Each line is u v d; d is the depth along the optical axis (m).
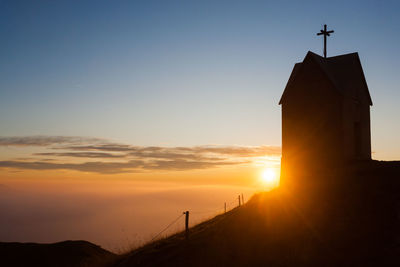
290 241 15.69
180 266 15.86
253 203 24.03
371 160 27.62
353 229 15.58
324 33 32.38
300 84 29.03
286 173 28.91
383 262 12.54
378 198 18.41
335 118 26.84
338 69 29.17
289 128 29.28
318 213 18.39
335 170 25.48
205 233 20.34
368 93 31.44
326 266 12.93
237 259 14.88
